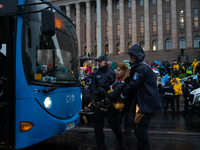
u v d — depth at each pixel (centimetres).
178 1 5119
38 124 379
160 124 812
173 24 5034
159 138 561
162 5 5231
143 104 357
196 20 4944
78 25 5831
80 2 5781
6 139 369
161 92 1521
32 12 372
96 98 445
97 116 442
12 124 370
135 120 364
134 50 369
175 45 5012
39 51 400
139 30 5412
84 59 1373
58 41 457
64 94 450
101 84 516
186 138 563
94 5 5844
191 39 4875
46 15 359
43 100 390
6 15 376
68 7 5916
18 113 370
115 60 5116
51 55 428
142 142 360
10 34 378
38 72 389
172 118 964
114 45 5634
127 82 392
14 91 371
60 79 441
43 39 413
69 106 469
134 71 370
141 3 5431
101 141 438
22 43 374
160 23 5128
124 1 5572
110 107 425
